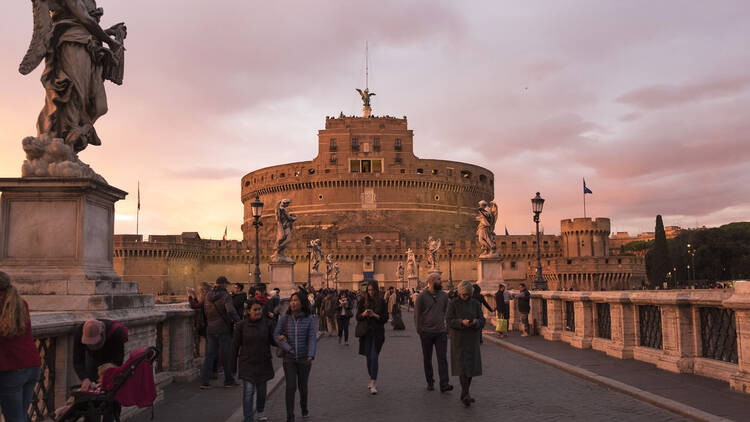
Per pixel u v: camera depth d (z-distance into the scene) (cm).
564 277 10400
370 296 1116
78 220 808
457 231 13525
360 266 11356
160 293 10188
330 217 13038
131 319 812
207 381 1100
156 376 1109
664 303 1191
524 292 2106
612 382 1050
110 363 621
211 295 1125
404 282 9112
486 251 2992
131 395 612
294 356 873
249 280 11219
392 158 13425
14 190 802
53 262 799
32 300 772
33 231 805
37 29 800
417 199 13288
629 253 14200
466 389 948
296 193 13475
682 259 12088
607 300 1470
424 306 1106
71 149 839
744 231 11481
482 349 1759
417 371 1395
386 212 13088
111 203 899
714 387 976
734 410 808
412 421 852
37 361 547
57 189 802
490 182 15025
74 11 837
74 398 588
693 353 1139
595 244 11494
